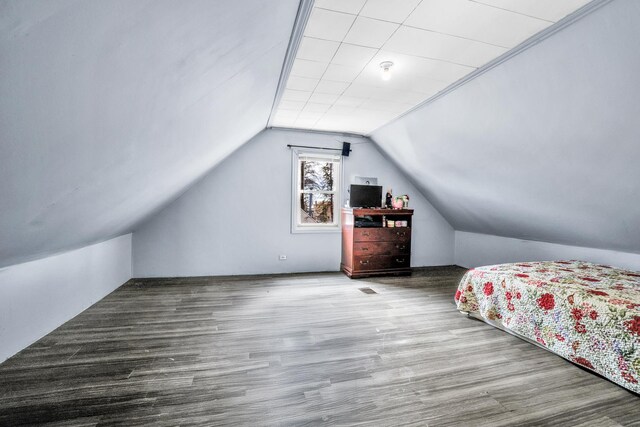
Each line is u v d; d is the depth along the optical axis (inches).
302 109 158.7
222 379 76.7
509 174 138.5
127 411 64.2
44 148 40.8
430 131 156.6
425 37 89.5
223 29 52.2
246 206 192.5
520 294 102.0
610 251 143.5
